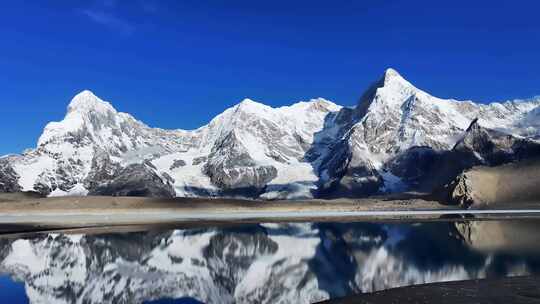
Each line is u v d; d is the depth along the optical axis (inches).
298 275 2005.4
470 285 1387.8
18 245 2883.9
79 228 3969.0
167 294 1686.8
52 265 2247.8
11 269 2138.3
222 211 7386.8
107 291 1722.4
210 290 1747.0
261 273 2065.7
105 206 7175.2
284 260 2393.0
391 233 3582.7
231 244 3029.0
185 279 1948.8
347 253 2576.3
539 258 2171.5
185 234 3602.4
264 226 4352.9
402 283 1728.6
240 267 2215.8
